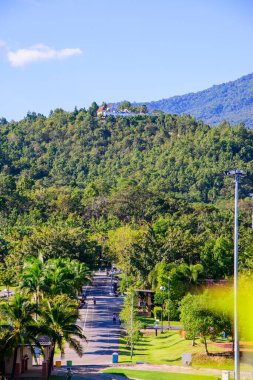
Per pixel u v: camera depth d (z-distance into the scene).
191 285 171.50
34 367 116.50
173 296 167.88
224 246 195.88
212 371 114.50
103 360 127.56
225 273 193.38
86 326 161.50
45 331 103.31
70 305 123.69
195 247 198.00
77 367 119.50
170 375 110.75
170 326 164.62
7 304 101.56
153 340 149.25
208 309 124.19
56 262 153.00
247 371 113.31
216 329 124.62
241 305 105.62
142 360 128.12
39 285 133.00
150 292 183.38
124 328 159.38
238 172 89.81
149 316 182.12
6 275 185.12
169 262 190.25
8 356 102.88
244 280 147.75
